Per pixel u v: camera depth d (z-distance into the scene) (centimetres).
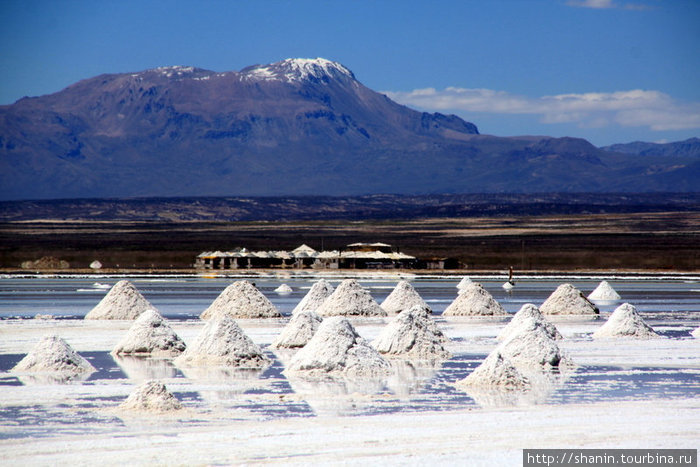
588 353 5934
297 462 3134
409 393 4444
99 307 8062
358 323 7800
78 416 3875
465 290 8900
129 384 4675
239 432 3569
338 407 4084
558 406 4100
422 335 5831
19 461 3153
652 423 3728
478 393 4444
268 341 6569
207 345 5484
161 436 3506
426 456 3212
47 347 5181
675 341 6600
